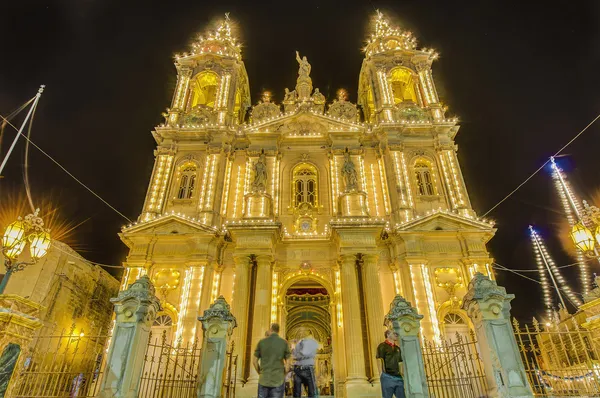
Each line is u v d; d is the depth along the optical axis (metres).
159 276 22.56
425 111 30.31
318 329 34.47
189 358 19.47
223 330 13.10
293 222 25.38
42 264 26.41
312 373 10.04
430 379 15.80
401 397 9.39
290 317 33.75
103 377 10.03
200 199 25.83
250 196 24.44
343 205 23.98
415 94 32.41
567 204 27.48
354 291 20.53
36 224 12.91
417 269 22.19
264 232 22.28
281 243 23.64
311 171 28.08
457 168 26.89
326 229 25.02
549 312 30.38
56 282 27.17
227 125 29.59
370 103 35.66
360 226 22.16
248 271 21.52
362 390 17.78
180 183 27.14
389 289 22.70
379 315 19.92
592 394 11.61
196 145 28.41
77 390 12.82
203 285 21.88
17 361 10.05
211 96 34.56
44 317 25.55
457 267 22.61
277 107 31.89
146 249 23.12
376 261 21.52
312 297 30.33
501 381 9.59
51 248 27.27
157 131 28.59
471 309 11.09
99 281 32.38
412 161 27.52
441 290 22.00
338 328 21.27
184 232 23.30
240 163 28.31
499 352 9.88
